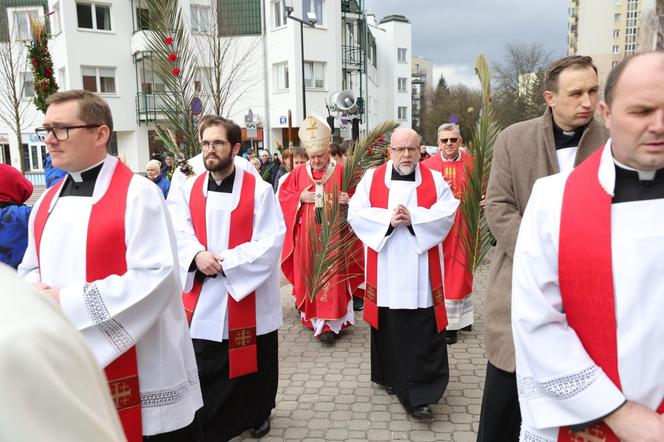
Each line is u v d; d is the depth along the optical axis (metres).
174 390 2.27
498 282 2.45
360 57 26.91
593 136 2.32
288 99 22.45
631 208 1.45
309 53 22.42
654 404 1.41
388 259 3.66
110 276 2.07
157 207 2.21
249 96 22.92
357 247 5.32
